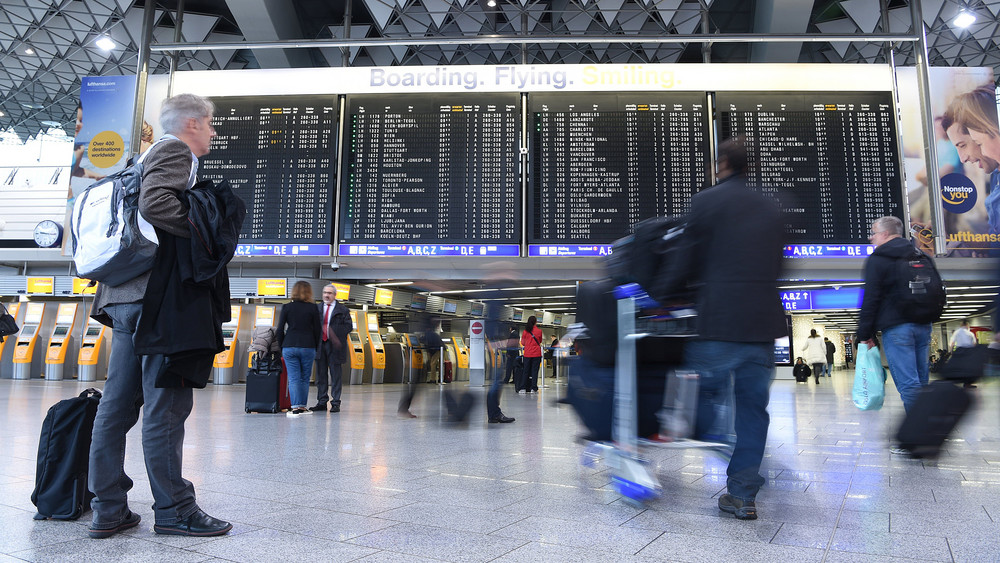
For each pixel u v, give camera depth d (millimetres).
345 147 9047
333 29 15203
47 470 2268
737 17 14203
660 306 3035
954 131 8742
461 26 15055
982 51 16156
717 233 2475
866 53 15859
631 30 14953
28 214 14242
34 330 14797
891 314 3932
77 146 9508
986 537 2102
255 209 9000
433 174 8945
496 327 5883
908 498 2693
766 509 2506
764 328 2375
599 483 3010
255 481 2988
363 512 2414
